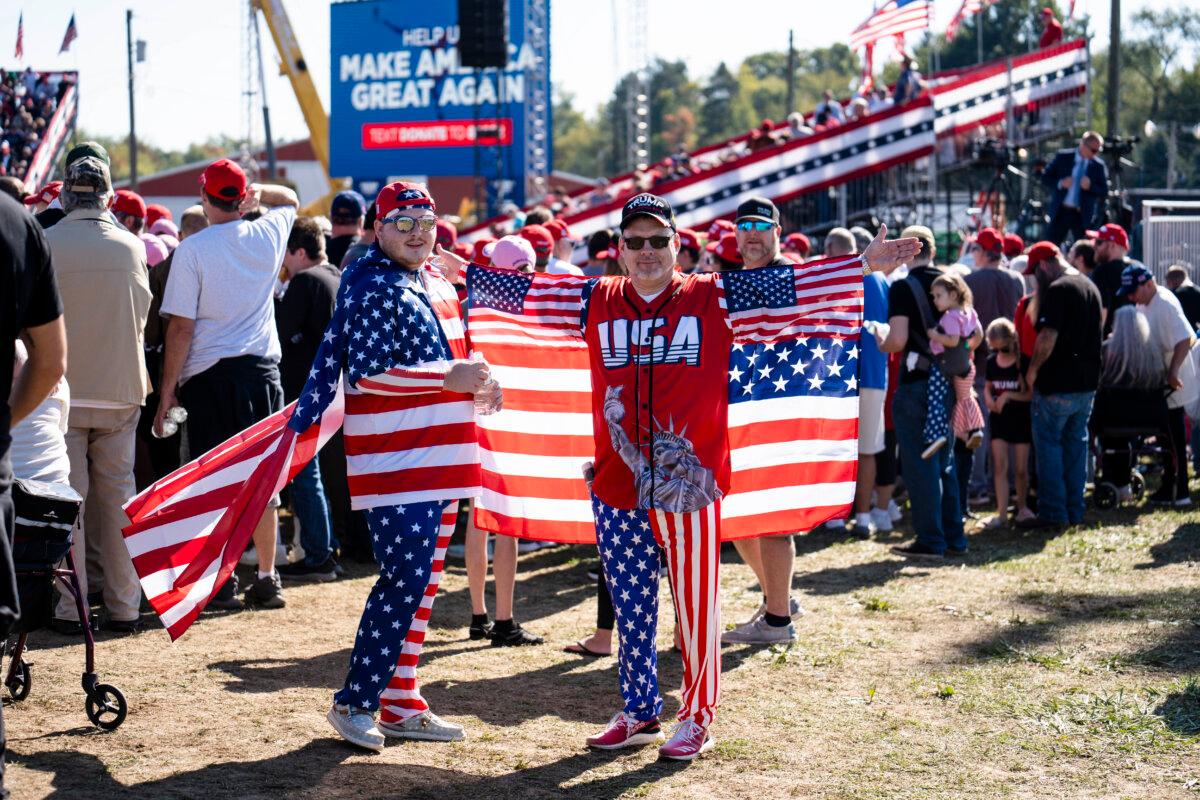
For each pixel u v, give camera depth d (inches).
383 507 177.9
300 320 294.7
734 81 4672.7
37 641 232.2
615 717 185.6
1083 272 416.5
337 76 1294.3
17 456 197.5
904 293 313.9
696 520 176.2
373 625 178.5
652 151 4429.1
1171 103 2140.7
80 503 178.7
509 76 1232.8
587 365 210.1
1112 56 823.7
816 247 804.6
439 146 1269.7
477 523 210.7
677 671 225.8
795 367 211.2
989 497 413.1
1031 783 170.1
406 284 179.8
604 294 182.9
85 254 231.1
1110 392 386.6
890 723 195.2
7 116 912.3
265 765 172.7
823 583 294.0
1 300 127.1
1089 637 241.0
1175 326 376.5
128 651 228.1
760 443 212.1
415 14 1263.5
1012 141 831.7
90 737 181.6
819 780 171.3
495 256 251.0
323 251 303.1
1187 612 256.4
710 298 179.5
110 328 233.0
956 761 178.5
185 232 323.3
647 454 176.7
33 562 172.6
